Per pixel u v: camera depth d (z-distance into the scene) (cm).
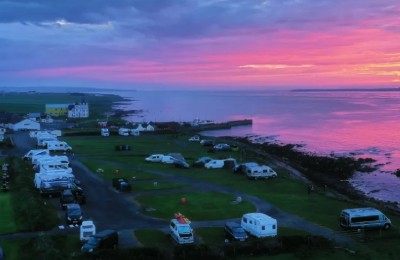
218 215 5566
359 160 11719
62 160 8338
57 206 5875
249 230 4791
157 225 5128
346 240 4700
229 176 8281
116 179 7175
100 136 14800
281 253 4341
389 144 15562
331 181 9062
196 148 12288
